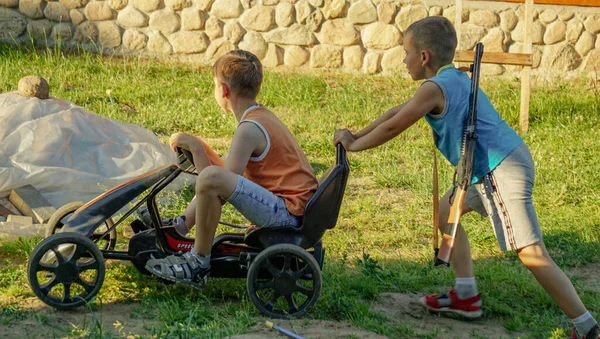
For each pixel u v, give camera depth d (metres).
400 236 5.64
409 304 4.39
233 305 4.09
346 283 4.46
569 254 5.44
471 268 4.23
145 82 9.55
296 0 10.30
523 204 3.79
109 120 6.51
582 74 10.50
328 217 3.93
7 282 4.20
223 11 10.30
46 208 5.25
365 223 5.95
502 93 9.96
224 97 4.02
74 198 5.58
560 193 6.68
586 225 5.95
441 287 4.68
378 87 10.02
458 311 4.23
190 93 9.34
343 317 4.05
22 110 6.07
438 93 3.74
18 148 5.73
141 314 3.87
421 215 6.21
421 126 8.84
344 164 3.91
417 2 10.30
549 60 10.51
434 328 4.00
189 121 8.44
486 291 4.61
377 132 3.84
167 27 10.31
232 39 10.39
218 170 3.70
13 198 5.38
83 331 3.55
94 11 10.20
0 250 4.73
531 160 3.87
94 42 10.27
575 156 7.75
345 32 10.38
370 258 4.72
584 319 3.83
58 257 3.79
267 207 3.81
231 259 4.00
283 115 8.94
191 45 10.36
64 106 6.37
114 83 9.39
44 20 10.19
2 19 10.12
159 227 4.05
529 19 8.85
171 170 4.05
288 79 9.91
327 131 8.45
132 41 10.31
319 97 9.59
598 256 5.40
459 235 4.17
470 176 3.76
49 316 3.78
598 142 8.32
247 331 3.68
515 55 8.76
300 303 4.12
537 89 10.20
